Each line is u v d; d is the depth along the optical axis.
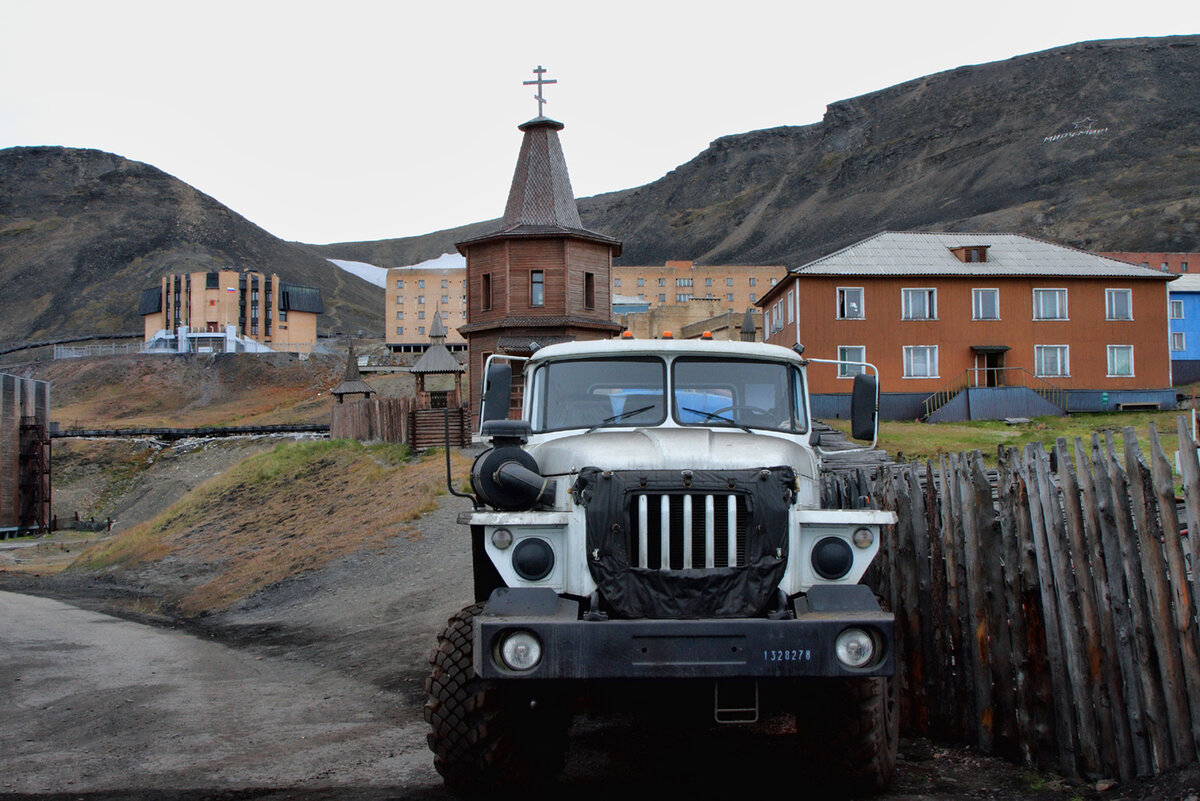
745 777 6.82
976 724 7.22
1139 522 5.85
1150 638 5.82
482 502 7.12
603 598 5.86
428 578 19.42
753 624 5.63
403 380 112.94
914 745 7.48
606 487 5.96
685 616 5.77
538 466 6.82
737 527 5.98
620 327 45.19
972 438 35.44
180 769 7.60
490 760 6.17
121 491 80.12
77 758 8.09
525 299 43.47
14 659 14.73
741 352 7.66
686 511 5.88
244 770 7.52
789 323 51.34
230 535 33.28
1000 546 7.04
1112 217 198.12
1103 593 6.10
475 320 44.81
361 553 23.38
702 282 154.50
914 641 7.86
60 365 147.50
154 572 30.67
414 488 30.14
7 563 47.28
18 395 71.62
